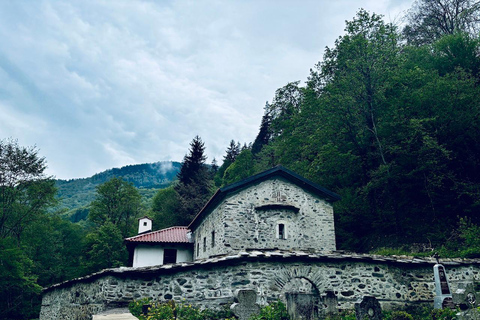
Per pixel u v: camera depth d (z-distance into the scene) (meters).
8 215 26.53
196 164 44.69
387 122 21.94
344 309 11.48
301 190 17.22
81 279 13.53
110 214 39.47
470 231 15.80
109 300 11.05
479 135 19.58
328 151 23.42
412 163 20.48
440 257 14.29
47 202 28.20
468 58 24.98
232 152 60.91
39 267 34.38
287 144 31.45
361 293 11.84
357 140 24.81
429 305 12.27
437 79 21.12
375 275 12.21
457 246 16.53
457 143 20.16
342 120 24.25
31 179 27.06
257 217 16.08
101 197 40.41
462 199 19.31
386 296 12.02
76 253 41.25
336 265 12.02
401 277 12.46
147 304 10.20
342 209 22.25
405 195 22.09
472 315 9.59
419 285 12.50
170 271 11.60
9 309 26.08
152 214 44.25
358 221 22.88
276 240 15.83
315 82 28.28
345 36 24.11
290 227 16.19
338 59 25.48
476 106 19.58
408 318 10.45
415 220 20.77
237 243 15.50
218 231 16.70
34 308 29.20
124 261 35.00
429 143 18.31
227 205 15.98
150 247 22.33
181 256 22.73
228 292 10.94
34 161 27.31
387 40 23.95
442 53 27.14
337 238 23.11
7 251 22.19
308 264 11.74
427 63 26.56
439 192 20.33
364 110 23.94
